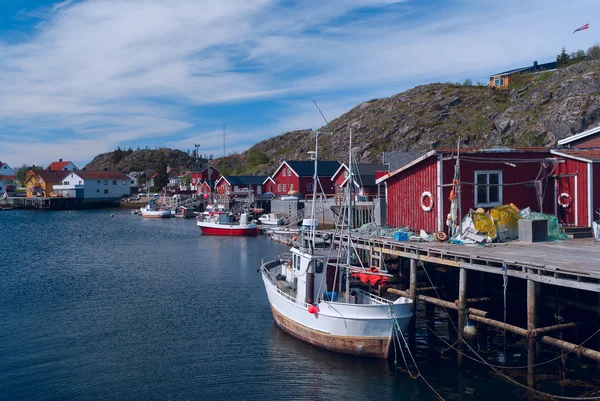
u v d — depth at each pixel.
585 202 23.72
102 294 29.22
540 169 25.00
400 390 16.22
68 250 47.44
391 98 104.50
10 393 16.42
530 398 15.15
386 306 17.38
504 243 20.55
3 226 71.81
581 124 54.62
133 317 24.55
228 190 85.31
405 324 17.64
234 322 23.50
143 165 183.12
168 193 111.12
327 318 18.33
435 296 21.44
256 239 54.97
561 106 57.59
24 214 95.19
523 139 61.19
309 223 22.27
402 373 17.36
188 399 15.95
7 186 133.62
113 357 19.42
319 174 73.00
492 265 16.61
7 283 32.44
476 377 16.86
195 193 105.75
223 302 27.08
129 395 16.23
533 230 20.77
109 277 34.16
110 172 120.12
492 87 91.25
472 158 24.00
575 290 17.44
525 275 15.06
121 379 17.42
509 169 24.59
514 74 90.00
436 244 20.58
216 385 16.88
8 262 40.78
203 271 36.00
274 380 17.12
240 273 35.09
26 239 56.34
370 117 98.38
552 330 15.19
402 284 23.69
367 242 23.34
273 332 21.92
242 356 19.19
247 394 16.23
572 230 22.81
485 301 17.88
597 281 13.42
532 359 15.13
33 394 16.36
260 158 120.56
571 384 15.77
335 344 18.52
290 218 58.69
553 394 15.20
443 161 23.83
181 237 57.28
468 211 23.75
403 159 40.81
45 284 32.06
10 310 25.97
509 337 19.92
